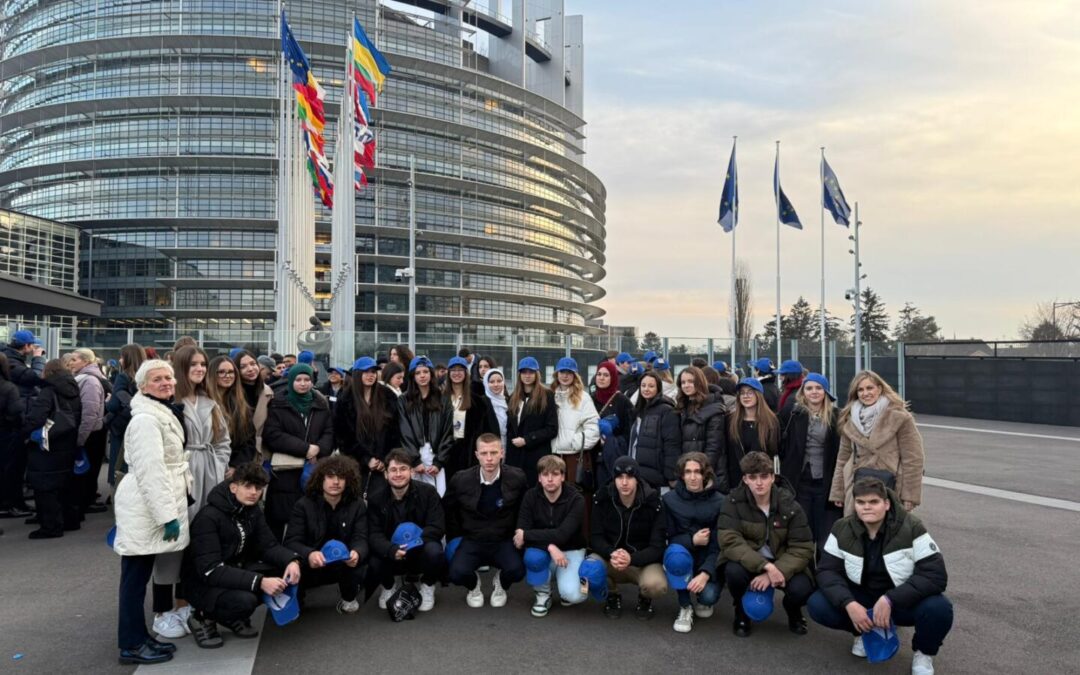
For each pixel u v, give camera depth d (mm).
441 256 68188
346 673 4051
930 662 4066
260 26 61750
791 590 4660
